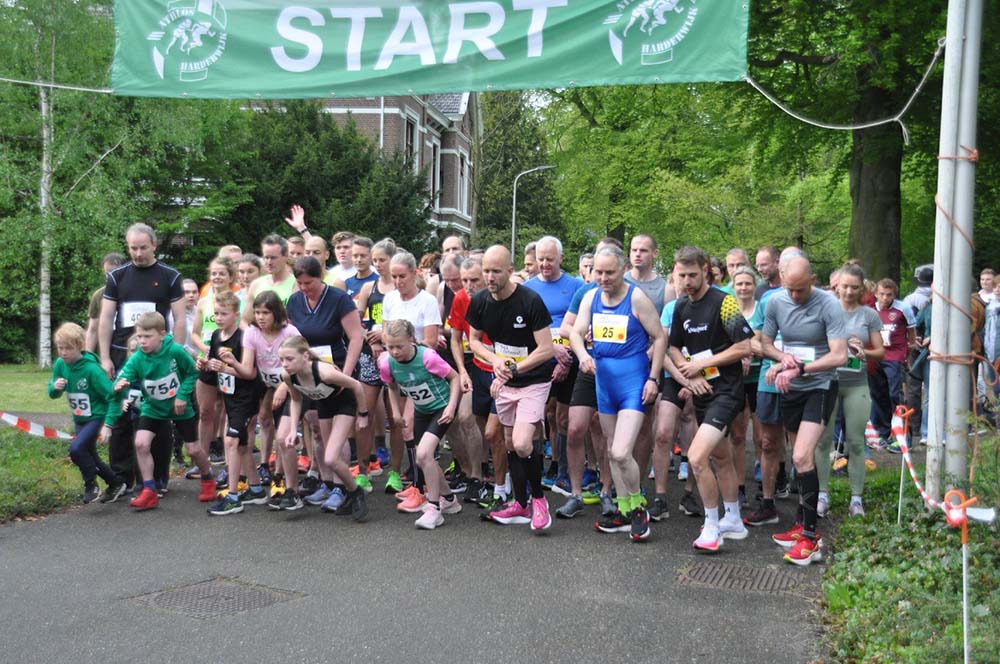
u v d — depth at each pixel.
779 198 30.03
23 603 5.10
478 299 6.95
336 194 30.12
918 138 17.66
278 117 31.44
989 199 21.11
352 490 7.20
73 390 7.50
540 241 7.96
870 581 5.33
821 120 18.14
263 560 6.02
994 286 13.73
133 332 8.34
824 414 6.32
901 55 15.91
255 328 7.41
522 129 52.72
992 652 4.06
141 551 6.20
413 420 7.98
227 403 7.43
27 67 24.23
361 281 9.12
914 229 24.81
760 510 7.27
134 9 8.30
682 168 29.16
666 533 6.89
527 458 6.87
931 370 6.55
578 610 5.09
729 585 5.59
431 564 5.96
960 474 6.38
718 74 7.21
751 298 7.94
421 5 7.85
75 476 8.48
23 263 24.11
